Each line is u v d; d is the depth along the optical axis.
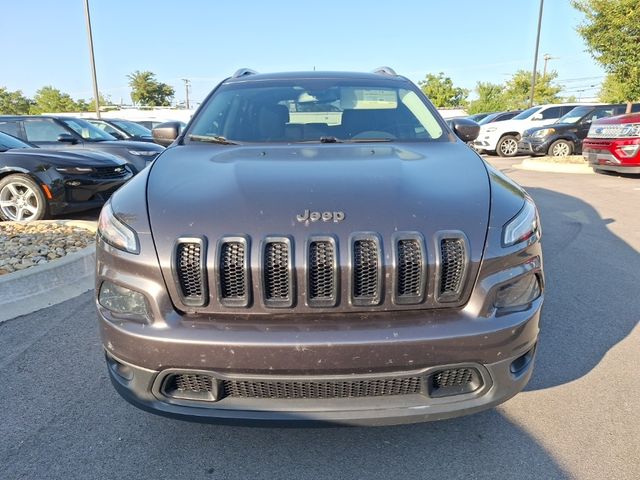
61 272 4.11
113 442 2.33
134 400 2.03
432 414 1.95
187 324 1.90
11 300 3.73
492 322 1.93
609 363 2.96
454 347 1.88
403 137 3.08
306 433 2.38
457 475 2.11
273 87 3.51
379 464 2.18
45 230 5.51
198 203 2.07
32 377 2.86
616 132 9.84
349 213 1.97
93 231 5.55
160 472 2.14
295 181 2.20
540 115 16.94
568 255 5.08
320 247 1.89
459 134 3.44
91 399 2.65
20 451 2.26
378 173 2.29
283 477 2.11
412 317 1.91
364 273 1.90
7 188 6.24
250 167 2.40
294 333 1.84
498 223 2.03
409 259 1.91
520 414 2.50
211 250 1.90
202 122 3.22
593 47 12.98
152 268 1.93
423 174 2.32
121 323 1.97
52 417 2.50
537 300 2.12
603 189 8.99
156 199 2.14
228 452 2.26
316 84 3.51
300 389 1.91
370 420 1.92
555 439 2.32
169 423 2.46
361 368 1.85
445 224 1.97
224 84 3.67
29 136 8.86
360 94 3.42
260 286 1.88
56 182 6.18
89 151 7.04
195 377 1.95
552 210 7.32
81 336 3.37
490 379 1.98
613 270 4.59
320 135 3.07
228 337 1.84
